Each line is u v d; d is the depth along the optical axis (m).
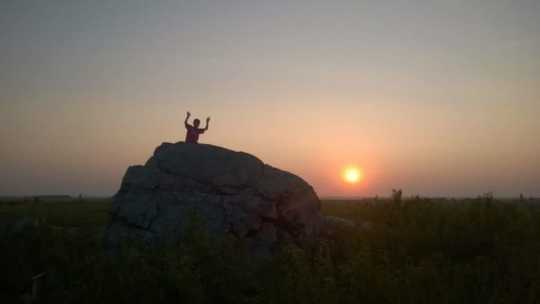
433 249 15.08
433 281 9.62
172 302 9.47
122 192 16.62
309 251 13.75
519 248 12.62
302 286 9.01
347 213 24.28
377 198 23.00
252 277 11.05
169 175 16.55
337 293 8.87
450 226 16.52
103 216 24.88
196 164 16.92
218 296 9.94
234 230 14.84
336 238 16.78
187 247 11.12
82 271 10.77
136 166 17.34
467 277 10.02
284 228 16.22
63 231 14.05
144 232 14.64
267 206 15.97
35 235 13.21
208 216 14.91
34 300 9.64
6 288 10.86
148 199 15.68
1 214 21.19
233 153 17.61
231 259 11.15
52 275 10.56
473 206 18.64
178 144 17.92
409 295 8.83
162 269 10.39
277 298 9.05
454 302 8.86
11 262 11.32
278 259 11.54
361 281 9.41
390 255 13.30
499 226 16.70
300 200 16.98
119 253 12.05
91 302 9.24
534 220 17.42
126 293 9.30
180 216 14.80
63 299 9.46
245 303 9.77
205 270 10.22
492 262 11.94
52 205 38.25
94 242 13.98
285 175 17.47
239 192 16.28
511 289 9.04
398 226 17.69
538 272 9.51
